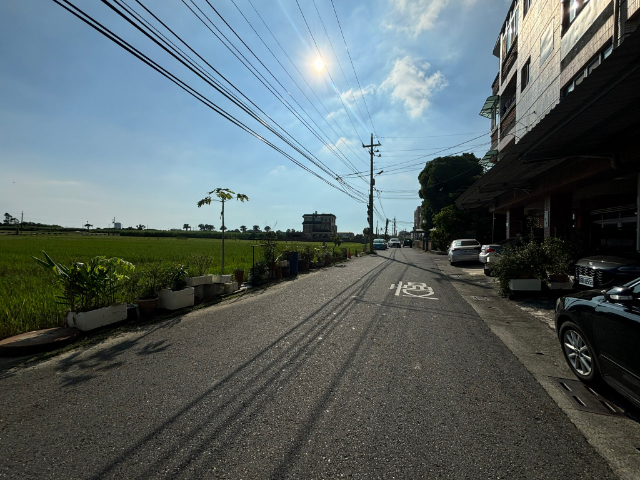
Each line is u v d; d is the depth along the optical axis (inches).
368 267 741.9
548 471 94.5
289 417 122.3
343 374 160.6
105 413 126.0
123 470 95.1
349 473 93.4
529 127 564.7
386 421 119.8
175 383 151.2
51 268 235.1
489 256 552.4
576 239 454.0
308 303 331.3
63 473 94.1
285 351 192.4
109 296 258.7
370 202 1486.2
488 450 103.8
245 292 402.0
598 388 145.7
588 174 387.2
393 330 235.6
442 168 1636.3
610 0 350.9
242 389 144.9
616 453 102.8
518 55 635.5
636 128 281.1
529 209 815.1
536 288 344.8
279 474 93.2
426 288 428.1
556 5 472.1
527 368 169.9
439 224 1403.8
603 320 138.2
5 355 188.7
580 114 246.5
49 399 137.6
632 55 175.6
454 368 168.6
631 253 315.0
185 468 95.8
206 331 234.4
